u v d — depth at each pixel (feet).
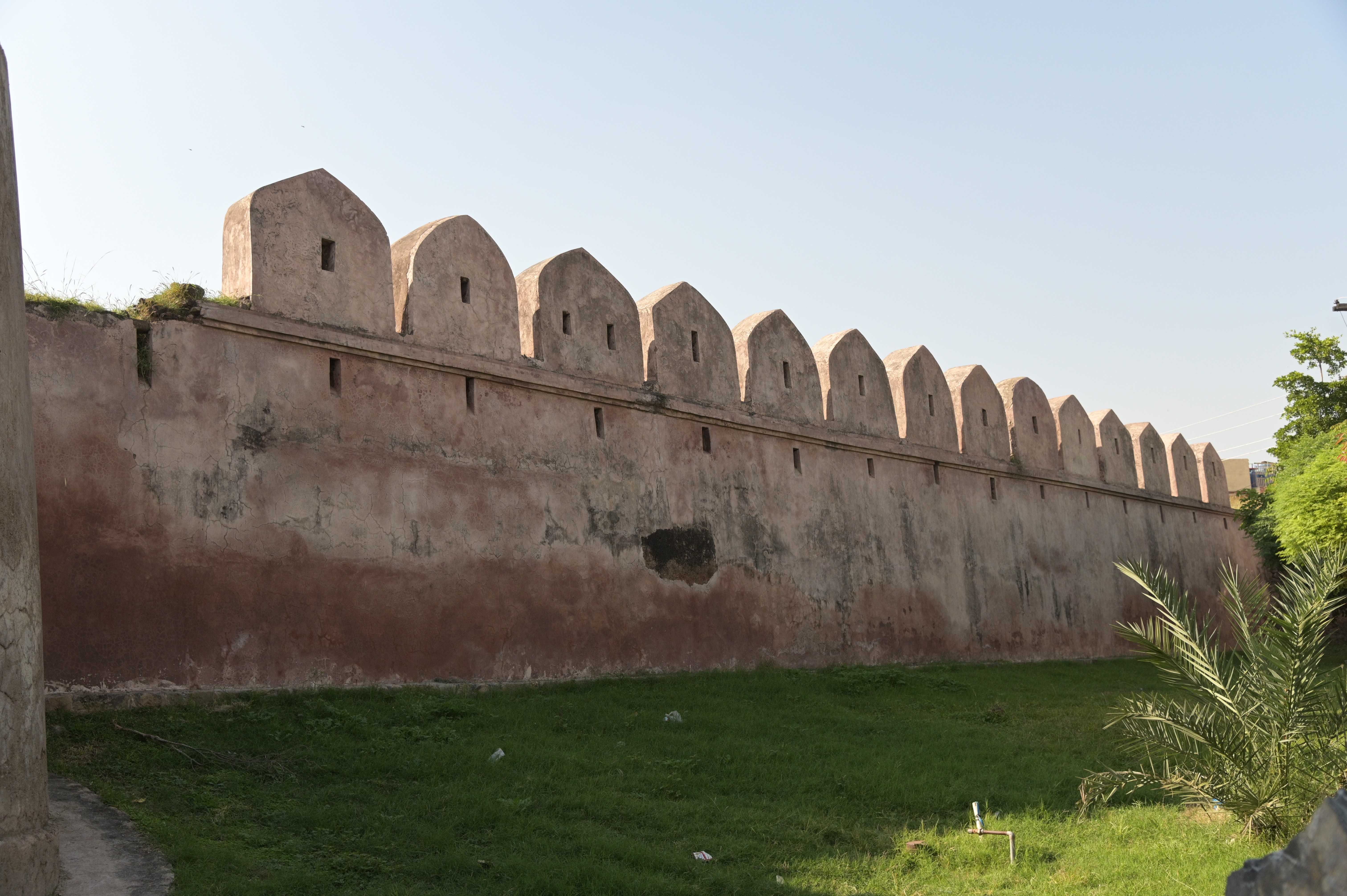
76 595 24.77
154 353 27.12
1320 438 62.75
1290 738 21.56
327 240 31.24
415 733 26.25
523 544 34.40
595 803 22.33
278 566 28.45
